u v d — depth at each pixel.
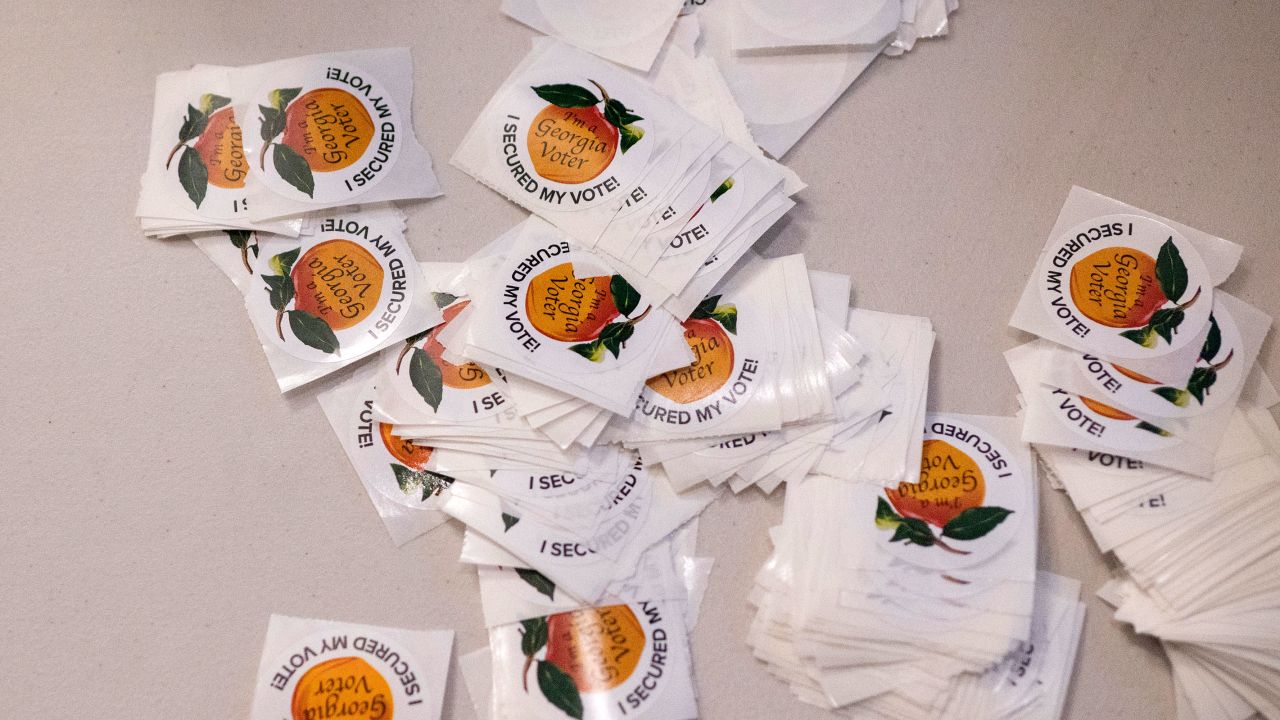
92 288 0.44
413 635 0.41
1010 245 0.44
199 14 0.46
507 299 0.42
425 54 0.45
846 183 0.45
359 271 0.43
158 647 0.41
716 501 0.42
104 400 0.43
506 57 0.46
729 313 0.42
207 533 0.42
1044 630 0.41
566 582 0.41
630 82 0.44
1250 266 0.44
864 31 0.45
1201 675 0.41
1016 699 0.40
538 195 0.43
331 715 0.40
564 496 0.41
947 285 0.44
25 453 0.42
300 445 0.42
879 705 0.40
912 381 0.42
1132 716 0.41
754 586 0.41
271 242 0.44
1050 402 0.42
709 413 0.42
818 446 0.42
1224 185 0.45
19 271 0.44
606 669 0.40
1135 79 0.46
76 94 0.45
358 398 0.43
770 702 0.41
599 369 0.41
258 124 0.44
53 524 0.42
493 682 0.41
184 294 0.43
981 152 0.45
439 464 0.42
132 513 0.42
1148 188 0.45
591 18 0.45
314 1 0.46
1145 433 0.42
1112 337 0.43
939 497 0.41
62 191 0.44
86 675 0.41
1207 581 0.40
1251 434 0.42
